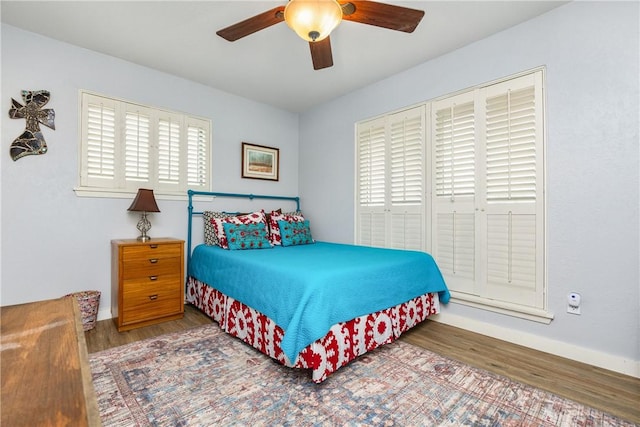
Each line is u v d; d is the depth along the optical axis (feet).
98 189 8.57
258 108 12.52
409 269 7.66
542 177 6.95
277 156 13.11
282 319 5.71
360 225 11.14
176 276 8.87
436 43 8.14
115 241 8.49
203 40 8.01
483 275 7.93
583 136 6.37
